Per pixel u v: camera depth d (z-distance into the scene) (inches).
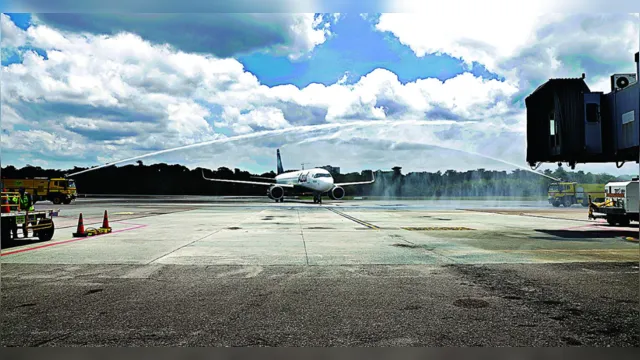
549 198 1732.3
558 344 163.6
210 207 1509.6
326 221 830.5
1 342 165.5
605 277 290.5
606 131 590.9
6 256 383.9
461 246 455.8
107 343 164.4
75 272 308.0
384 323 189.0
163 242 487.5
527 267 329.1
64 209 1353.3
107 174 4623.5
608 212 666.2
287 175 2230.6
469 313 204.2
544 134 648.4
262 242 487.2
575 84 597.0
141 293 244.7
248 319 195.2
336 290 252.1
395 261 356.8
